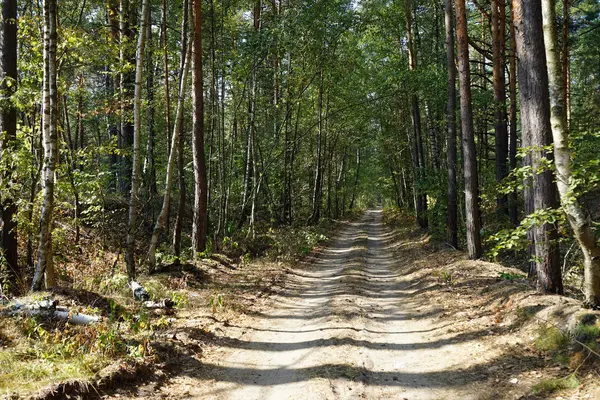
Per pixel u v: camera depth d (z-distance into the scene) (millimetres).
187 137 23734
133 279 10109
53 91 8141
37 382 4738
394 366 6238
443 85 18922
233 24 20094
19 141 9969
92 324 6801
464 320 7922
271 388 5512
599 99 22094
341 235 28625
